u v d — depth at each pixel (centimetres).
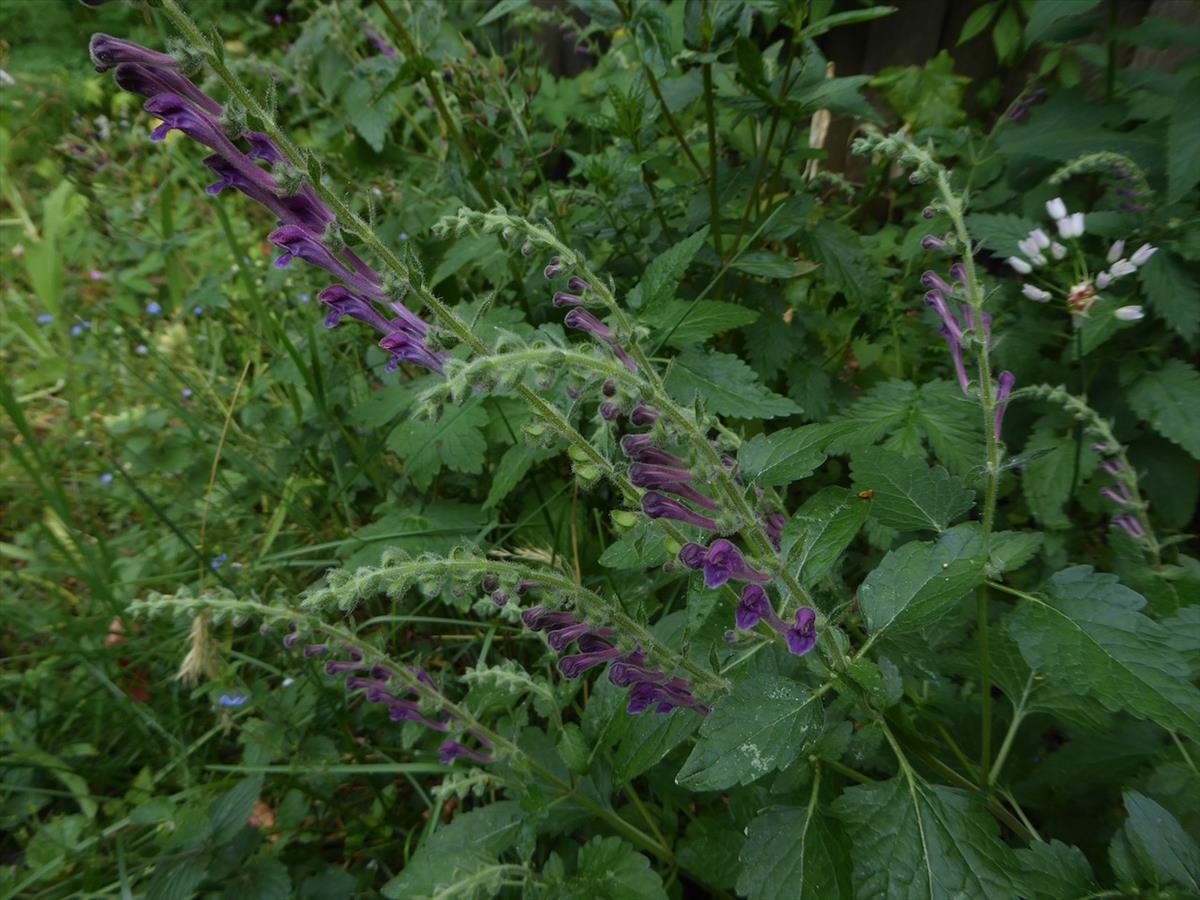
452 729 205
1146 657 137
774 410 213
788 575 141
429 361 150
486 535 297
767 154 280
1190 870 139
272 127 131
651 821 217
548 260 318
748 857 140
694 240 220
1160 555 255
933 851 134
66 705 291
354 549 316
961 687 231
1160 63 347
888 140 171
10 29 672
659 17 243
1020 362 279
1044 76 402
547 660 252
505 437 289
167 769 273
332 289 145
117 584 323
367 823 259
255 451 400
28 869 258
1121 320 235
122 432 406
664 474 134
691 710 166
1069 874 153
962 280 171
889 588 143
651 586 247
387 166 430
